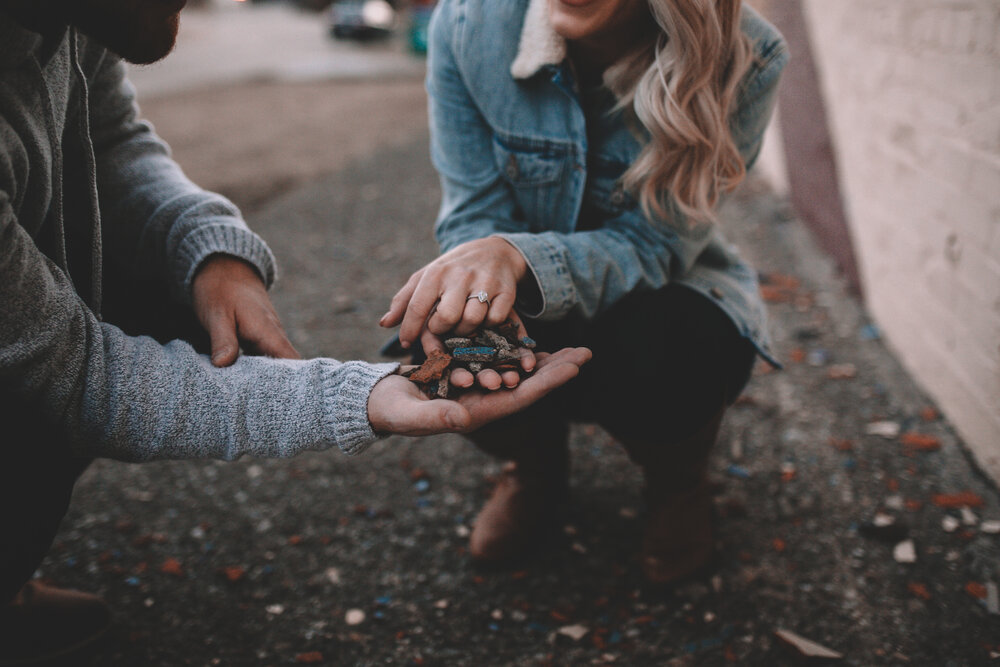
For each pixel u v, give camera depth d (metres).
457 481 1.49
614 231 1.13
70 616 1.17
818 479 1.44
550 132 1.13
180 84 7.61
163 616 1.24
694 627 1.20
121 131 1.10
